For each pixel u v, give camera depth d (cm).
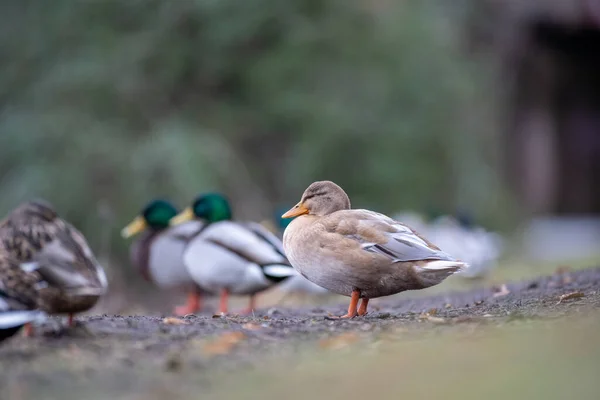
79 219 1816
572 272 1080
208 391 460
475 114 2425
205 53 2067
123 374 494
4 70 2089
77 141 1852
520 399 416
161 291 1745
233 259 1101
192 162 1805
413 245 683
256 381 475
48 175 1811
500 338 542
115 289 1647
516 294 865
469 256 1600
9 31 2112
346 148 2097
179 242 1262
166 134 1861
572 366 458
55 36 2066
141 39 2019
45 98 1972
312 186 769
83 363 517
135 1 2042
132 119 2003
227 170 1903
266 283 1101
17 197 1802
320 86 2112
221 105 2084
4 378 489
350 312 709
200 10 2020
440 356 504
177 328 623
